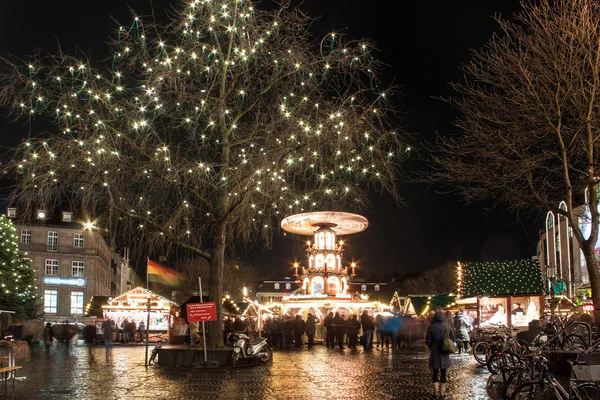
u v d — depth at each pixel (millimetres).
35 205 19094
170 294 59750
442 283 92500
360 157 20266
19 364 22281
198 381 15852
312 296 40469
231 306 34812
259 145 20484
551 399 9359
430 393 13562
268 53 20547
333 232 41812
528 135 21766
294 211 22062
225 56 21078
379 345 36281
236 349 19781
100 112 19500
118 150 19484
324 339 38812
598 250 45906
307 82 20125
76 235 74312
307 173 21047
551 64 20641
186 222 21688
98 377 17172
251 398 12789
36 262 71688
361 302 40938
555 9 20812
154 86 19312
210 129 20922
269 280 119125
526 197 21797
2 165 18672
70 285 73188
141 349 34688
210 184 20547
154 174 20234
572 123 21297
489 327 24578
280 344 33562
